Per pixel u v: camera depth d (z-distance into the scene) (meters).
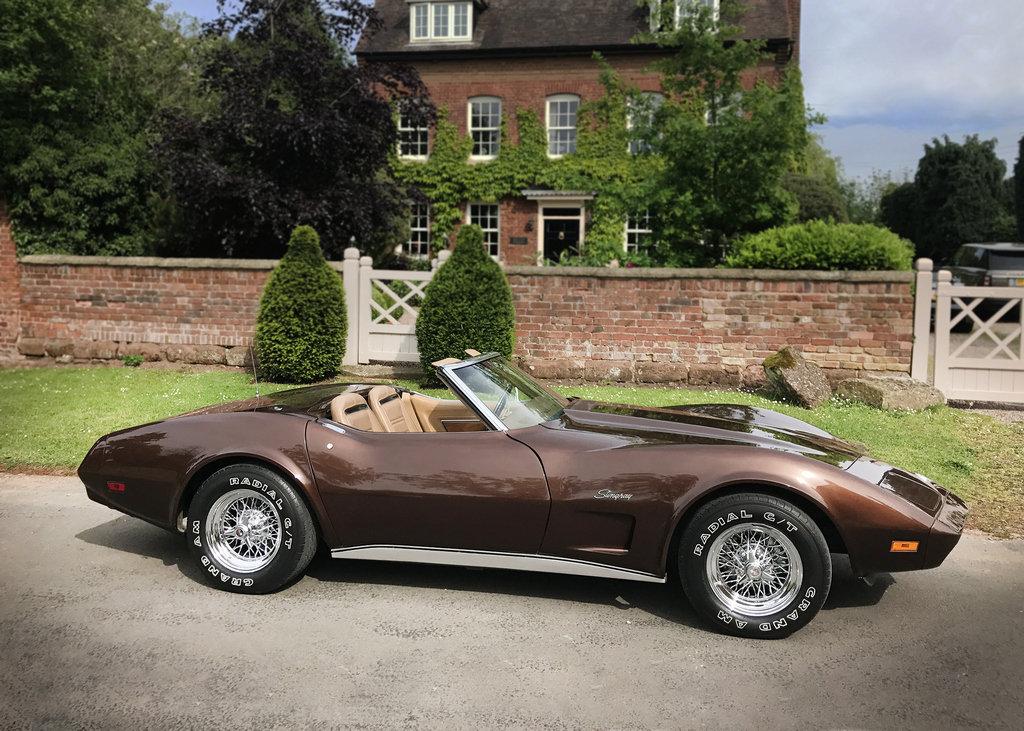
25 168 12.35
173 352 10.92
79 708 2.92
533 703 3.00
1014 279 16.06
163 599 3.98
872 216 44.97
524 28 22.83
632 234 22.19
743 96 12.50
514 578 4.33
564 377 9.91
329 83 14.50
